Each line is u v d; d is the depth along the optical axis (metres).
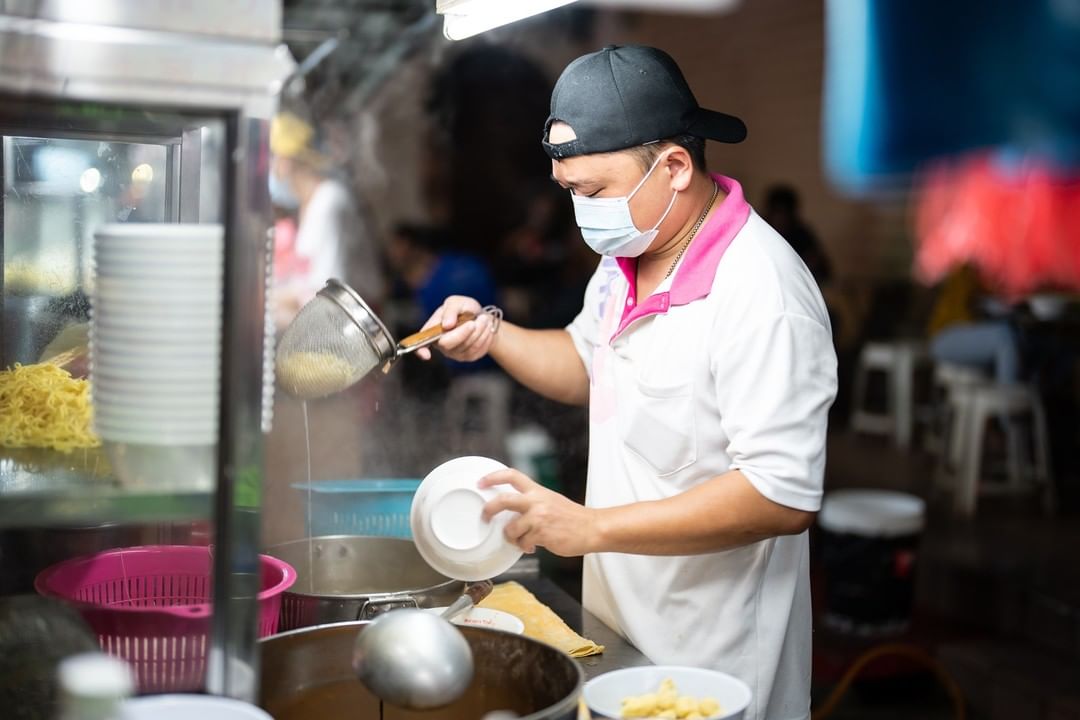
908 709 3.99
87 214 1.69
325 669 1.45
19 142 1.65
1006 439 6.34
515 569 2.26
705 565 1.85
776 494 1.66
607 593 1.98
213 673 1.30
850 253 9.19
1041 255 7.55
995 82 7.73
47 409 1.40
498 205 8.90
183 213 1.68
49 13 1.18
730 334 1.73
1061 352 6.02
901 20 8.39
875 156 8.82
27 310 1.67
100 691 1.25
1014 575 4.71
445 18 2.00
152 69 1.20
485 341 2.13
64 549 1.76
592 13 9.64
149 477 1.26
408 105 8.53
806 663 1.97
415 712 1.47
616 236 1.81
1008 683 3.96
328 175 4.81
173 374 1.25
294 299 4.39
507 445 4.45
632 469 1.93
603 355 2.01
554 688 1.34
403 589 1.92
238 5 1.23
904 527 4.46
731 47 10.03
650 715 1.39
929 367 7.51
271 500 2.21
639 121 1.73
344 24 4.72
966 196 8.01
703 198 1.86
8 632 1.35
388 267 5.48
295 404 2.67
